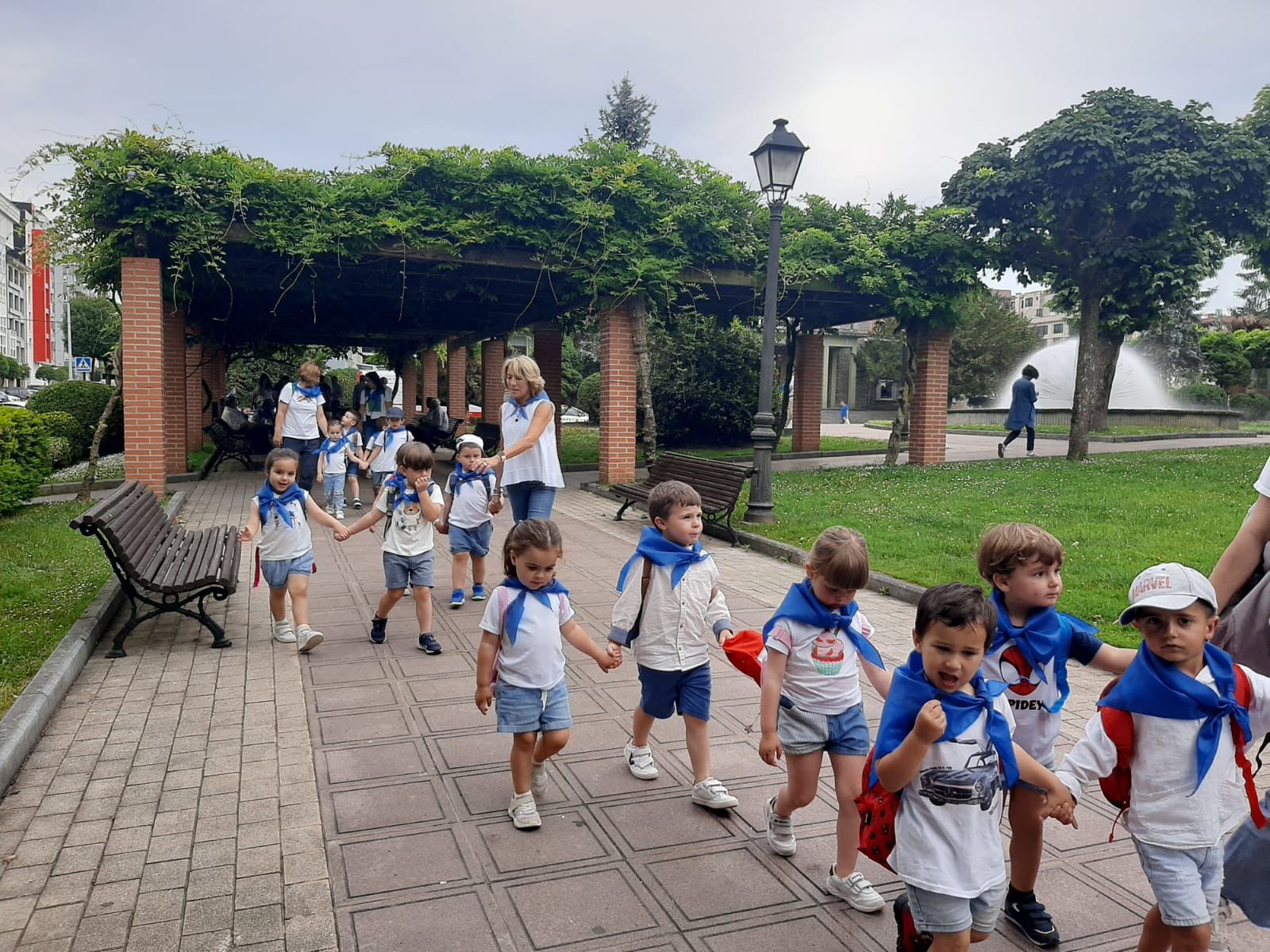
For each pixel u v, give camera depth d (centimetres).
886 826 240
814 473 1515
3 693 470
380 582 794
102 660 563
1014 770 236
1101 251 1488
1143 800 240
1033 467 1470
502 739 445
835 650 311
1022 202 1506
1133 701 237
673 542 371
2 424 1070
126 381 1155
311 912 299
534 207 1288
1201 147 1414
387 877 321
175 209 1137
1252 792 240
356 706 489
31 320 7725
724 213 1424
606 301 1365
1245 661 264
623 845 345
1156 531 893
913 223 1586
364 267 1338
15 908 300
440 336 2347
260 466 1762
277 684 523
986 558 274
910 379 1625
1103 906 309
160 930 288
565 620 368
